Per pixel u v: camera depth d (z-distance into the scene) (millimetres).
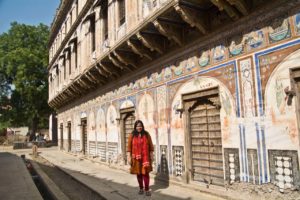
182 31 7133
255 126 5258
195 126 6922
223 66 5977
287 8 4762
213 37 6250
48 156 17953
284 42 4805
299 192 4516
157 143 8148
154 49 7840
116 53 9008
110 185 7996
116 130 11023
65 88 16422
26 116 32125
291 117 4680
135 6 8789
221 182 6094
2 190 6891
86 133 15086
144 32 7551
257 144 5211
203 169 6617
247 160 5395
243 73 5520
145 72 8914
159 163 8031
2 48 33906
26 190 6883
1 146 33875
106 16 11641
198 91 6621
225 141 5898
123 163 10414
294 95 4645
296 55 4625
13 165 12219
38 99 31750
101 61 10305
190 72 6906
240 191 5496
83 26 14164
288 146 4703
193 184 6777
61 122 22078
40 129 43719
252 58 5348
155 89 8320
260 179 5133
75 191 8344
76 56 15938
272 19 5000
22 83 30688
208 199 6020
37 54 32188
